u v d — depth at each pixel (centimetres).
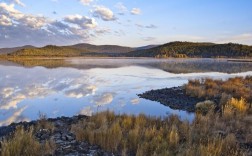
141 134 884
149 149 753
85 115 1369
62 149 789
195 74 4534
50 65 7388
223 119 1187
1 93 2252
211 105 1477
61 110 1614
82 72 4766
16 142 725
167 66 7194
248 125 1083
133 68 6159
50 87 2673
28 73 4453
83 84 2950
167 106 1742
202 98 1912
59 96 2120
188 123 1061
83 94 2236
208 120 1122
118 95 2194
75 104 1800
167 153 701
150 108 1678
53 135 950
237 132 1012
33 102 1858
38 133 970
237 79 2803
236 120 1155
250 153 783
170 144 801
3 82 3095
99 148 815
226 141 834
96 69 5691
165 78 3731
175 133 864
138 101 1922
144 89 2561
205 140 843
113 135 829
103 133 850
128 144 816
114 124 942
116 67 6569
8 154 680
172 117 1180
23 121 1316
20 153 714
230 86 2178
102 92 2359
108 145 801
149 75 4228
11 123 1191
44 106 1728
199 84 2475
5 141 760
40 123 1112
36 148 734
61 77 3756
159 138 824
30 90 2448
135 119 1098
